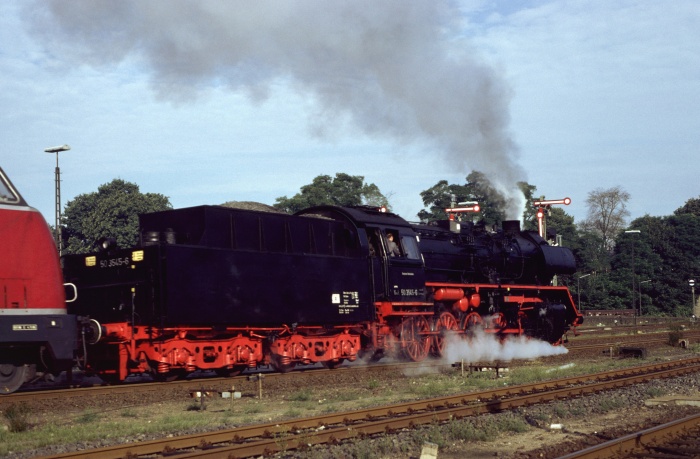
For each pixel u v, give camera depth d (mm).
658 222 100875
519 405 13211
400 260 21609
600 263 98312
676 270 93562
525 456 9156
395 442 9906
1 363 13492
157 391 14953
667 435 10062
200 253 16453
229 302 16922
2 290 13000
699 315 91312
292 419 11117
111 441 10188
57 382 17719
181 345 16172
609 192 112938
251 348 17688
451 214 39938
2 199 13320
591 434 10672
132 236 72000
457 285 23922
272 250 18312
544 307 27984
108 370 16703
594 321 60156
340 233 20578
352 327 20344
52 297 13734
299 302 18609
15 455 9320
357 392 15531
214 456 8758
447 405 12969
